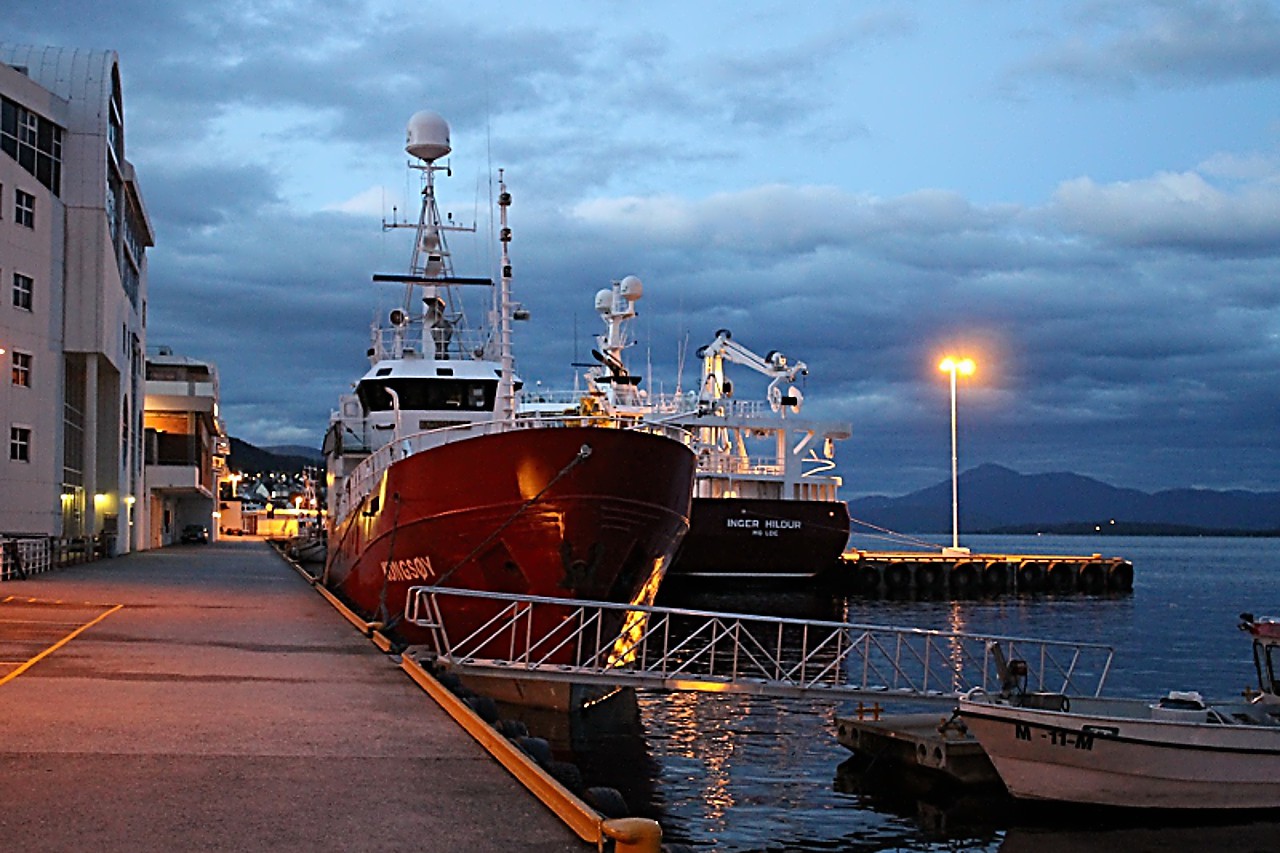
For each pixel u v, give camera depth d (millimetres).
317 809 7930
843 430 56594
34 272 41281
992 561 69938
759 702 24172
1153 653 37312
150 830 7254
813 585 55375
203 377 90062
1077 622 49906
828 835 15023
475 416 30125
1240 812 15789
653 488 19812
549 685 20125
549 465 19328
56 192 43594
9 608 22422
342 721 11320
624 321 53469
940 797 16750
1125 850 14539
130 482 56281
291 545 66750
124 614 21969
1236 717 16906
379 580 23438
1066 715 15352
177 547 69875
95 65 45438
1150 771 15383
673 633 39188
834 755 19297
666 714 22750
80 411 46750
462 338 34406
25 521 40531
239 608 24453
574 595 19922
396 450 23469
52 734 10102
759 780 17625
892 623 48094
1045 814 15938
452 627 20922
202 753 9594
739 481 54812
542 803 8234
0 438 39438
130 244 54969
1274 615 54500
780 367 56094
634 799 16547
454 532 20484
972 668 31562
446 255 34906
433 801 8258
